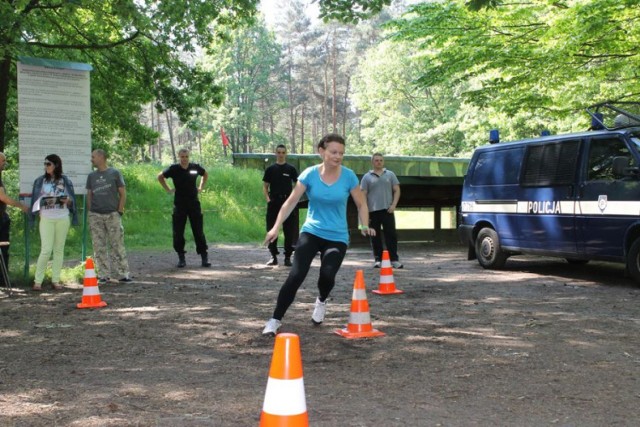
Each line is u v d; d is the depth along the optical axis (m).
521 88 15.78
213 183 23.66
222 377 4.70
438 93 48.84
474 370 4.85
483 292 8.75
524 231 10.60
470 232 11.90
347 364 5.04
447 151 48.59
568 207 9.66
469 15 14.70
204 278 10.47
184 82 16.31
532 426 3.64
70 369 4.96
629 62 14.56
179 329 6.41
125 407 4.00
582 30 12.41
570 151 9.80
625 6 12.12
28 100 9.70
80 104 10.10
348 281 10.04
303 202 16.27
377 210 11.75
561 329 6.30
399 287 9.28
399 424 3.67
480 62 14.89
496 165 11.32
